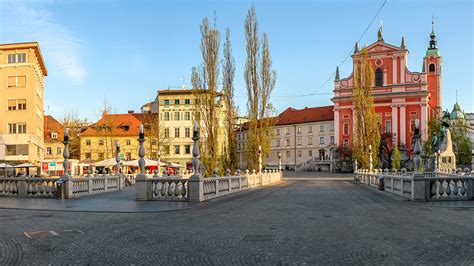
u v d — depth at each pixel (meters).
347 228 12.13
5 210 17.70
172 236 11.13
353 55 94.50
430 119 91.50
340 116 96.44
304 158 116.38
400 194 24.73
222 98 37.75
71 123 90.44
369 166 47.50
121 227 12.79
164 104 90.62
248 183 35.78
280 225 12.80
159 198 22.00
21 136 60.84
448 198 20.55
